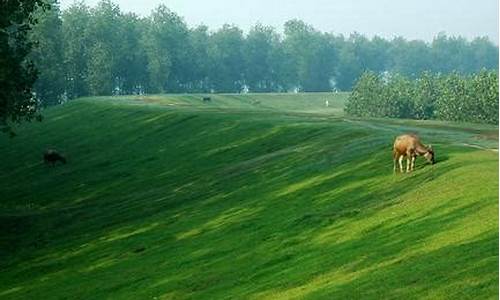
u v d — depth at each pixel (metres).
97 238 41.94
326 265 25.80
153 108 99.12
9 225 49.22
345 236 28.94
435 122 66.44
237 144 62.97
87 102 119.38
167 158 65.69
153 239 38.44
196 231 37.78
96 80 178.12
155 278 30.73
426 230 26.00
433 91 143.62
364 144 47.47
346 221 31.16
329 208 34.41
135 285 30.36
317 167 44.12
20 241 45.06
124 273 32.81
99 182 62.06
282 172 46.50
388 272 22.70
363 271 23.72
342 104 176.00
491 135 49.72
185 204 45.53
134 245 38.16
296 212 35.59
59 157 73.44
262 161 52.62
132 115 94.50
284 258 28.53
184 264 31.75
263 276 27.03
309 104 173.12
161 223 41.88
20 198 60.94
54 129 100.19
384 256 24.72
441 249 23.30
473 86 123.19
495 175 30.95
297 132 60.75
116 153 74.44
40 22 161.88
